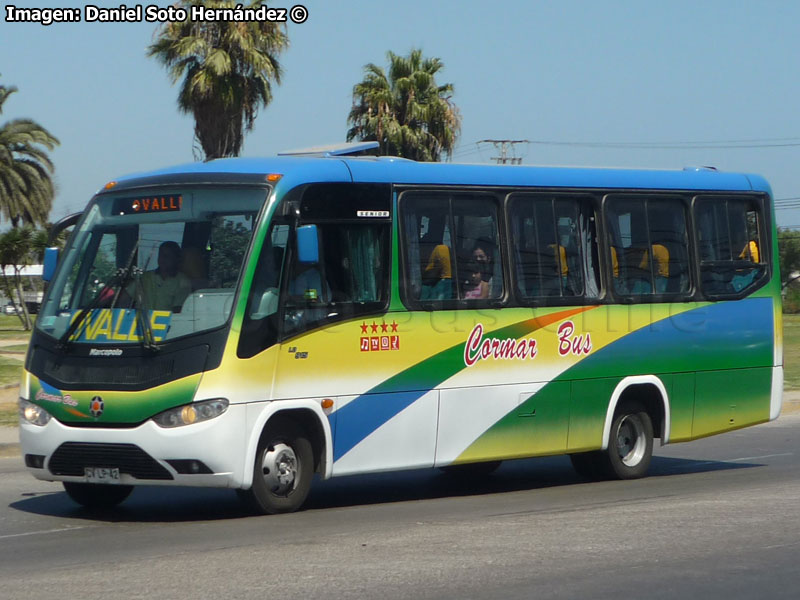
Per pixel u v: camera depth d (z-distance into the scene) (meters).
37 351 20.44
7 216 104.81
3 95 105.06
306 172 20.75
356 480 26.48
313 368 20.45
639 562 16.19
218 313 19.50
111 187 21.55
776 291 28.17
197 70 58.84
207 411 19.11
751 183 27.92
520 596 14.20
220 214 20.27
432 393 22.17
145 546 17.66
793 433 37.88
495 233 23.44
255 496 20.05
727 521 19.56
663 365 25.98
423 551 16.89
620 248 25.42
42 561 16.61
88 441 19.53
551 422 24.11
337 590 14.41
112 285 20.19
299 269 20.41
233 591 14.36
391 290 21.69
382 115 79.44
